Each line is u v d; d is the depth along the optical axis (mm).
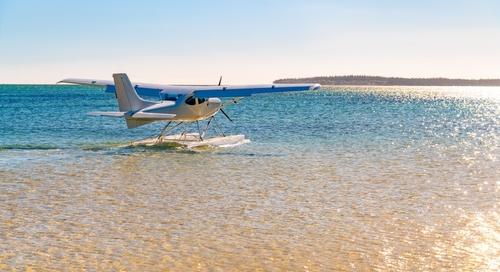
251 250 9328
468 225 10930
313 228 10695
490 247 9500
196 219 11391
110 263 8641
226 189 14656
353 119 47312
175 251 9258
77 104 79750
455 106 82312
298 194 13984
